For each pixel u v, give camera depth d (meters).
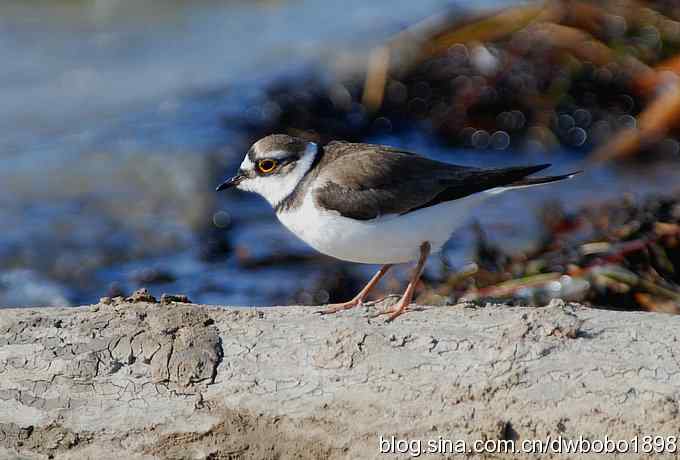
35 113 20.55
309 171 9.57
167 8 25.95
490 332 8.16
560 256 12.54
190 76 21.88
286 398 8.15
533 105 18.56
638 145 17.44
